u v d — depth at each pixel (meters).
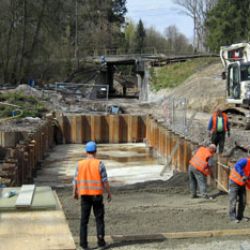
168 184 15.31
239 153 17.31
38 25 52.72
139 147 27.50
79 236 8.79
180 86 41.47
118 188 15.09
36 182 17.97
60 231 4.20
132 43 118.81
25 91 35.72
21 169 15.93
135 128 29.52
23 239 4.03
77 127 29.17
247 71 23.98
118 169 20.39
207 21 79.44
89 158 8.42
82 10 85.81
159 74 49.75
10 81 51.62
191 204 12.26
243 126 22.77
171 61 52.59
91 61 67.31
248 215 10.64
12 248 3.85
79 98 41.22
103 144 29.00
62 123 29.03
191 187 13.28
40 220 4.44
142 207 11.73
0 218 4.48
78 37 76.69
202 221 10.25
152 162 22.38
